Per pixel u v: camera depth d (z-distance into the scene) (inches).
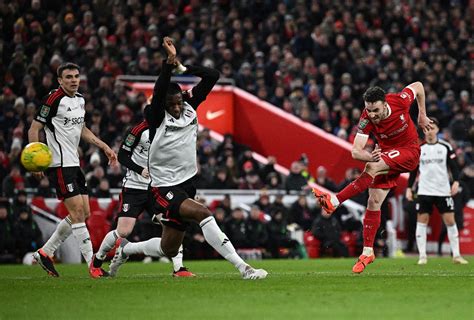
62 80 1044.5
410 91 1038.4
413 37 2773.1
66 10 2453.2
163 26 2504.9
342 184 2062.0
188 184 899.4
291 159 2354.8
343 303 684.7
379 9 2817.4
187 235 1850.4
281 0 2743.6
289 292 767.7
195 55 2418.8
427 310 641.6
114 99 2175.2
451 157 1504.7
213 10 2588.6
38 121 1035.3
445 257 1859.0
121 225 1035.9
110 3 2561.5
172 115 872.3
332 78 2452.0
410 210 2092.8
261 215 1947.6
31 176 1983.3
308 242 1968.5
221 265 1480.1
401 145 1037.2
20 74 2199.8
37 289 816.3
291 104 2388.0
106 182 1877.5
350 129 2356.1
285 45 2559.1
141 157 1049.5
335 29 2630.4
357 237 2030.0
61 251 1793.8
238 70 2498.8
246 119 2407.7
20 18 2333.9
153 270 1286.9
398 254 1956.2
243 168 2188.7
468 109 2516.0
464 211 2150.6
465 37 2837.1
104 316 624.4
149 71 2327.8
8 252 1777.8
